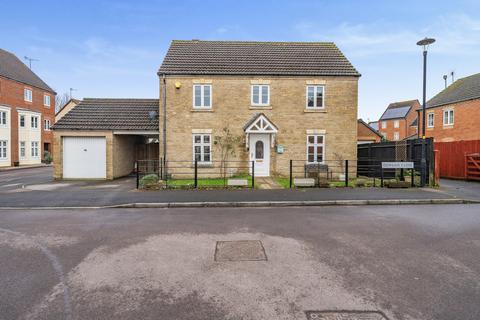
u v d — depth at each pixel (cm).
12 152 2975
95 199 989
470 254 504
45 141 3575
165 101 1584
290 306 337
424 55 1251
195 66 1644
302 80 1612
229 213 823
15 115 3027
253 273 426
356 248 533
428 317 315
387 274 423
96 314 323
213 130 1602
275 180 1449
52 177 1816
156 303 345
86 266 453
